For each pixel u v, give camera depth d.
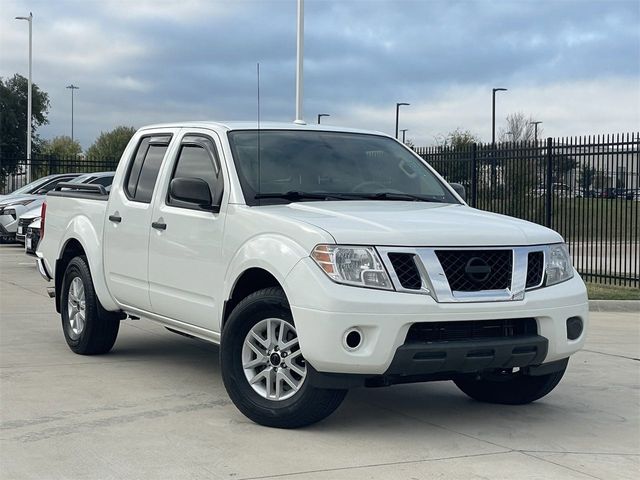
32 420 5.89
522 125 42.19
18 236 18.44
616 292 14.35
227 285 6.02
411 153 7.47
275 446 5.33
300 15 20.03
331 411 5.56
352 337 5.21
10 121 52.25
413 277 5.30
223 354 5.85
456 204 6.88
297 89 20.23
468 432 5.79
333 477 4.76
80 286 8.26
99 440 5.43
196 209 6.53
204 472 4.82
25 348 8.60
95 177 19.72
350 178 6.72
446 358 5.27
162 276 6.86
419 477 4.79
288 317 5.54
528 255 5.69
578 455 5.31
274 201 6.20
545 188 16.77
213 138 6.73
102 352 8.24
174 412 6.15
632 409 6.55
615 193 15.96
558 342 5.71
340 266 5.23
